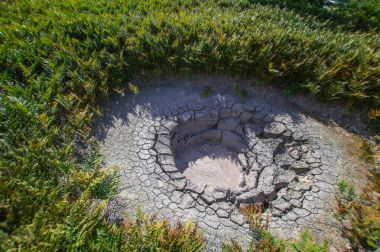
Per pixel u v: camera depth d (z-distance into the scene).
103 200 4.00
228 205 4.86
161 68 6.87
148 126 5.93
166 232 3.73
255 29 7.15
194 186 5.06
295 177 5.50
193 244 3.71
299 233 4.50
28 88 5.56
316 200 4.99
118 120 5.97
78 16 6.96
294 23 7.74
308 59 6.64
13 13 7.19
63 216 3.68
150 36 6.61
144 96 6.52
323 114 6.62
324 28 7.84
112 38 6.52
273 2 8.98
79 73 6.02
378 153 5.82
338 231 4.53
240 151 6.15
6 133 4.54
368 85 6.45
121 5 7.69
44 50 6.21
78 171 4.41
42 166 4.22
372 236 4.07
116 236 3.64
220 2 8.48
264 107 6.56
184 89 6.78
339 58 6.64
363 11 8.51
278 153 5.96
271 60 6.76
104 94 6.07
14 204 3.49
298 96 6.86
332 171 5.48
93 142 5.35
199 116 6.26
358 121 6.52
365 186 5.21
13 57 5.86
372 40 7.64
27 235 3.17
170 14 7.50
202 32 6.95
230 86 6.91
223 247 3.86
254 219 4.50
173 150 5.96
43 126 4.80
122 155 5.36
